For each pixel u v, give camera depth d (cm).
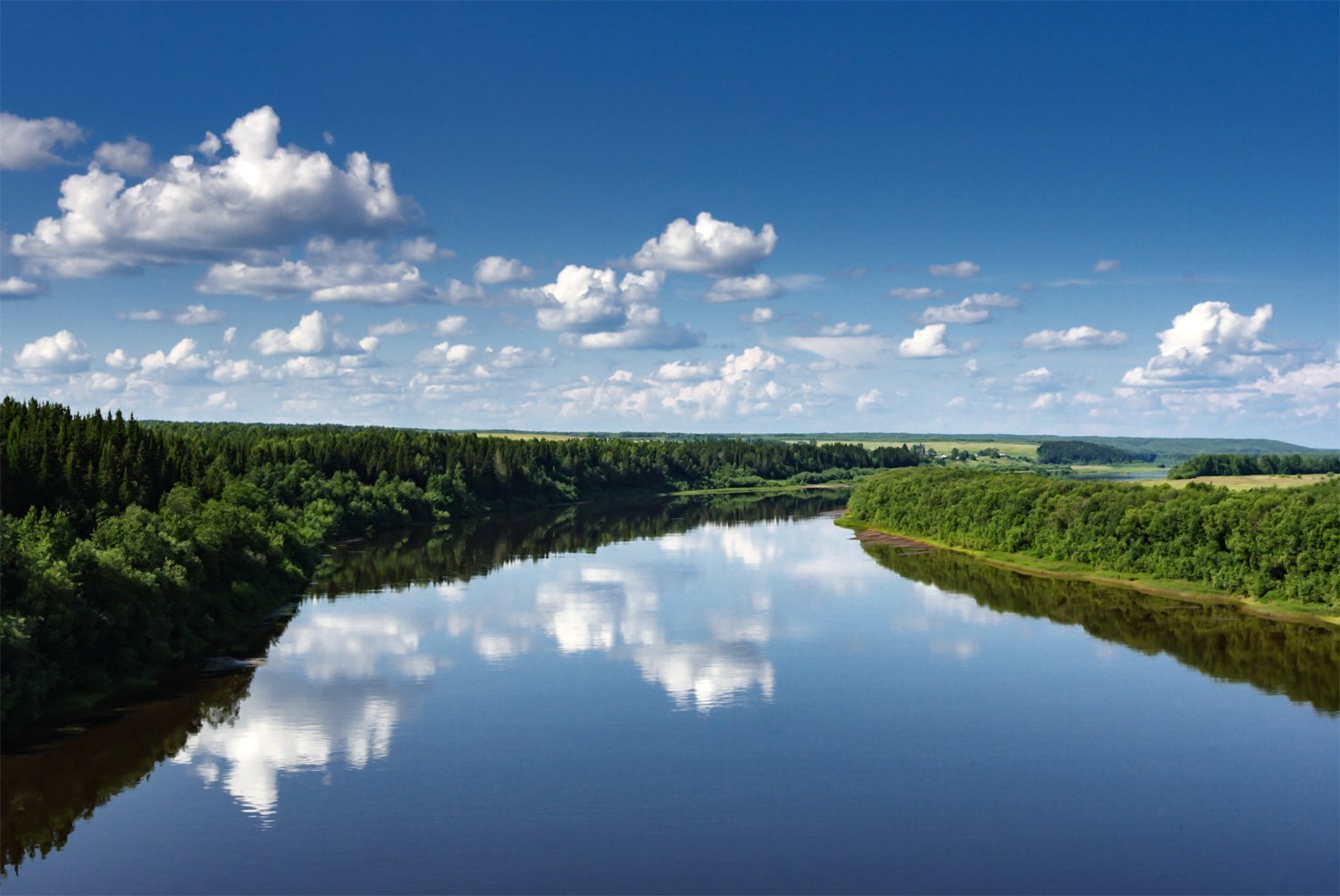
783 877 4053
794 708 6109
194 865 4100
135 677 6456
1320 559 8975
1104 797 4831
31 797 4706
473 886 3959
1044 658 7325
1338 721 5912
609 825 4491
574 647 7550
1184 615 8894
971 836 4416
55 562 6206
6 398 11238
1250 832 4475
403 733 5606
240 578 8619
